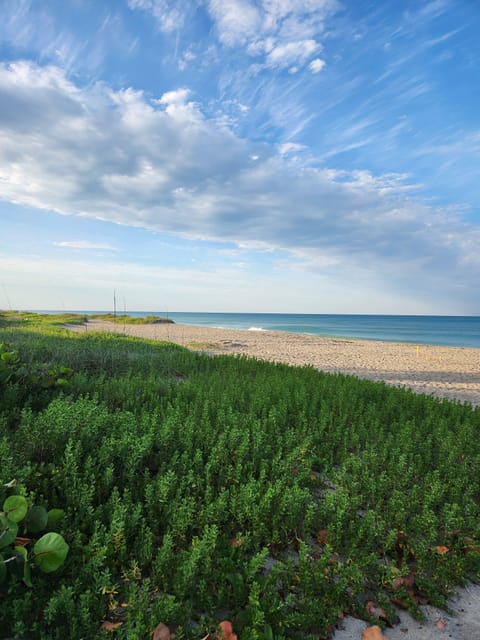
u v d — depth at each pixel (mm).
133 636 2094
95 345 12922
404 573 2996
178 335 31094
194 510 3414
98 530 3133
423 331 72312
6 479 3234
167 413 6109
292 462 4695
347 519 3748
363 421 6793
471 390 12883
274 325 89812
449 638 2672
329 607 2764
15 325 21625
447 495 4391
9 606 2393
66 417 4379
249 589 2750
